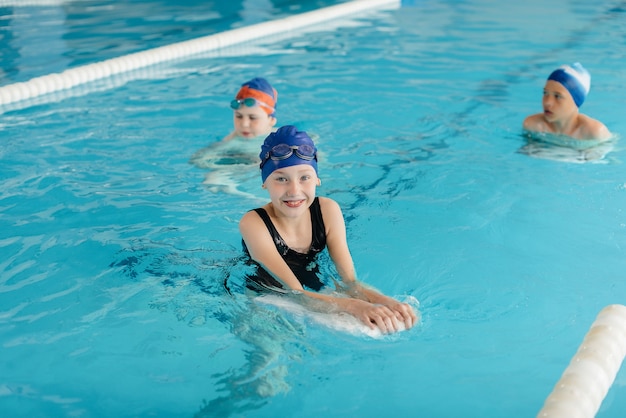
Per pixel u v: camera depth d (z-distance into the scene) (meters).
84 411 2.12
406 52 7.12
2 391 2.20
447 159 4.17
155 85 6.01
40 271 2.92
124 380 2.25
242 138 4.41
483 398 2.16
